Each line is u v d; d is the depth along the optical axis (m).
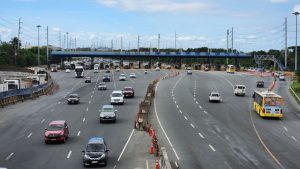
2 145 37.53
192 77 129.62
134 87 96.06
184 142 38.50
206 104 68.88
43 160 31.66
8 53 166.25
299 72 115.31
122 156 33.03
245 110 62.53
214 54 177.88
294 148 36.56
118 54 177.62
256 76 137.50
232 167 29.36
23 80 97.62
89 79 110.12
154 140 36.12
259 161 31.33
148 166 29.66
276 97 54.81
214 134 42.97
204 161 31.12
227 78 126.62
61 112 59.16
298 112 61.62
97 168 29.25
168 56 178.62
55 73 147.12
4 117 54.56
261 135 42.84
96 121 51.28
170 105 66.69
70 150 35.25
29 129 46.03
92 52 177.75
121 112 58.47
